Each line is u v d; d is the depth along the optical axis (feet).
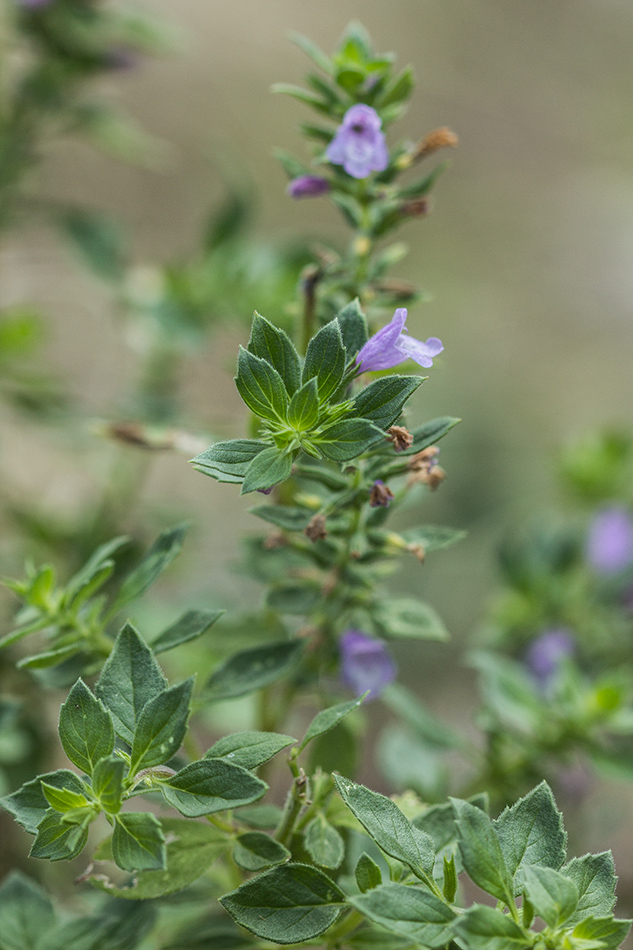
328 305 1.33
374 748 2.54
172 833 1.20
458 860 1.18
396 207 1.33
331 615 1.32
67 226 1.96
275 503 1.33
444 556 2.88
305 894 1.14
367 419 1.14
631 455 1.95
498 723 1.48
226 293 1.84
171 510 1.98
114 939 1.25
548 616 1.79
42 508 2.06
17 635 1.26
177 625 1.24
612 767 1.45
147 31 1.91
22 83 1.93
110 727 1.12
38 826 1.12
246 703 1.63
